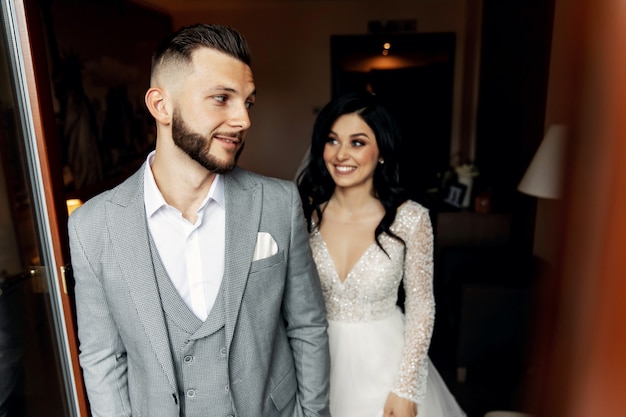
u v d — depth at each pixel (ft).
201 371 3.07
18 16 3.13
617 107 0.85
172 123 2.79
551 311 1.00
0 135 3.30
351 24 17.52
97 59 11.63
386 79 17.65
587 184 0.90
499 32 12.75
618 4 0.83
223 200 3.17
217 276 3.15
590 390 0.98
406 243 4.76
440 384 5.66
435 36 16.96
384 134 4.58
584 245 0.93
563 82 0.90
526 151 10.09
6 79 3.22
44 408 3.72
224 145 2.78
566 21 0.90
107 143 12.12
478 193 12.78
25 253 3.51
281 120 18.78
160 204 2.99
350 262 4.84
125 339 3.10
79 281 3.11
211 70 2.64
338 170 4.69
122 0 13.23
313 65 18.10
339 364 4.78
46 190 3.40
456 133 17.54
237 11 17.89
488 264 9.53
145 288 2.96
